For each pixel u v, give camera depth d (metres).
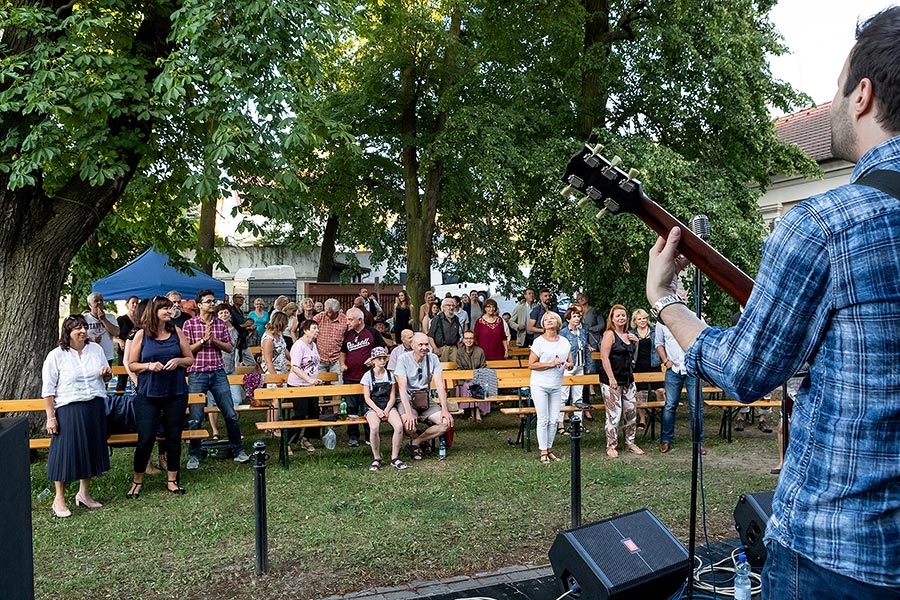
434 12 16.52
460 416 12.05
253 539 5.89
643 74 14.02
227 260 29.20
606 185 1.98
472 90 15.95
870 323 1.24
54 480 6.52
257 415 12.52
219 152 7.84
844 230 1.27
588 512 6.51
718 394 12.17
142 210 11.48
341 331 11.06
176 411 7.34
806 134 19.81
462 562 5.32
